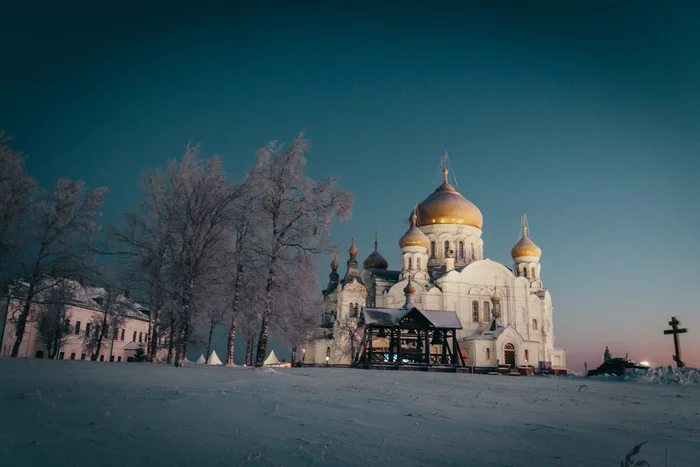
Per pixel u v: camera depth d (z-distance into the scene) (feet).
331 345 262.67
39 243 127.44
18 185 125.29
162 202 119.96
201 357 257.14
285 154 117.19
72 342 209.36
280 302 112.16
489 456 31.40
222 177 116.26
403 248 285.43
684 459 33.63
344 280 270.26
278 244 111.96
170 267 113.09
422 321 159.33
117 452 29.25
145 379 58.39
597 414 50.65
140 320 269.23
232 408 41.70
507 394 63.72
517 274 313.12
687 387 93.25
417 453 31.19
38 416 35.81
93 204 133.69
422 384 72.02
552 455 32.48
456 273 277.64
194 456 29.01
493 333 256.93
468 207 314.76
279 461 28.55
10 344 177.68
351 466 28.22
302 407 43.65
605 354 283.38
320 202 119.34
